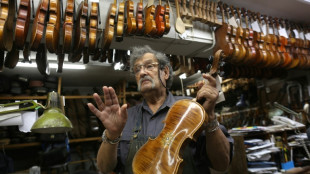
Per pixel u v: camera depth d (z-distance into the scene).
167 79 1.54
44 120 1.31
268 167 2.68
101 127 2.81
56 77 2.38
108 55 2.28
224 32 2.44
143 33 1.91
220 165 1.22
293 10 3.26
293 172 2.69
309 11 3.30
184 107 1.13
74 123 2.60
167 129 1.09
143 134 1.27
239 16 2.89
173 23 2.29
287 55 2.98
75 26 1.73
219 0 2.69
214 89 1.12
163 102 1.41
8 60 1.68
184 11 2.25
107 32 1.73
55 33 1.47
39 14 1.44
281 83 4.44
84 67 2.35
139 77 1.38
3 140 2.27
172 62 2.82
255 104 4.43
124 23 1.85
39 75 2.47
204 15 2.35
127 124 1.37
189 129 1.04
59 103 1.51
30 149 2.42
